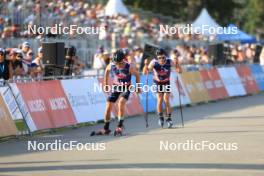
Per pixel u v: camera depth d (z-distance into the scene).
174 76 50.94
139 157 26.02
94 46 60.97
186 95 52.84
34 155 26.91
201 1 117.88
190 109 49.81
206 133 34.06
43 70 41.94
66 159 25.66
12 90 33.03
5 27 52.66
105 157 26.08
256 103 55.62
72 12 61.28
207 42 81.94
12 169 23.28
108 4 74.94
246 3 158.75
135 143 30.36
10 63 37.38
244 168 23.23
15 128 32.62
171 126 37.00
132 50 65.69
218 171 22.59
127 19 75.38
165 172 22.41
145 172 22.44
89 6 73.88
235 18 133.00
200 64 62.03
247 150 27.83
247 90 66.00
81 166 23.86
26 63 41.78
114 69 33.62
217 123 39.22
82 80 39.47
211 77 58.50
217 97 58.66
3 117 31.89
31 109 34.22
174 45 77.25
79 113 38.31
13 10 54.81
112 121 41.12
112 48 63.22
